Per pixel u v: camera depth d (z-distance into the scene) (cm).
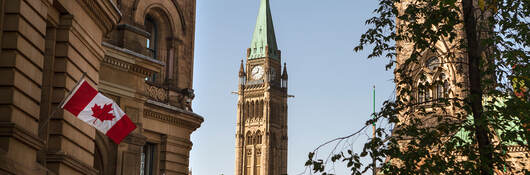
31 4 2223
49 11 2497
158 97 4575
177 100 4756
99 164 3772
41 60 2317
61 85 2577
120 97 3875
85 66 2789
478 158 2469
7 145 2094
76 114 2512
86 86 2530
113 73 3841
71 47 2631
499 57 2569
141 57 3941
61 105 2489
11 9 2147
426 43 2634
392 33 2688
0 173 2016
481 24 2664
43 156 2498
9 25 2141
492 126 2517
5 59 2127
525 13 2536
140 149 4019
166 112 4556
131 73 3953
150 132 4509
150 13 4622
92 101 2534
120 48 3825
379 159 2564
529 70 2459
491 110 2498
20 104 2172
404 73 2736
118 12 3005
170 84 4719
